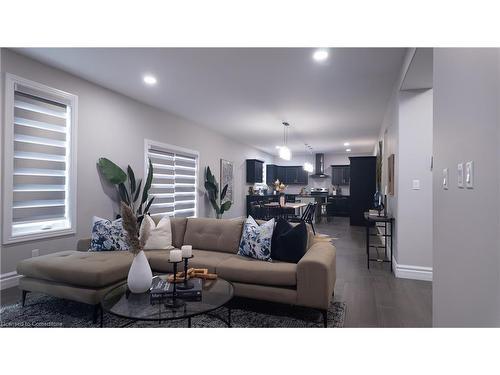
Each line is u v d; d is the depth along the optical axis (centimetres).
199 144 654
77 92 371
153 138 507
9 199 303
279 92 423
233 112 538
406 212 359
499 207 95
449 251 149
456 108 138
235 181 849
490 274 102
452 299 144
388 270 391
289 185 1234
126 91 426
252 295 243
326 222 916
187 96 446
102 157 409
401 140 362
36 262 250
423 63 272
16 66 305
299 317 241
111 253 292
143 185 483
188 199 623
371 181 805
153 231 328
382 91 415
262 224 319
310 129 680
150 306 179
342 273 376
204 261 269
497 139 97
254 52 298
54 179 351
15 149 311
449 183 149
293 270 236
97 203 402
